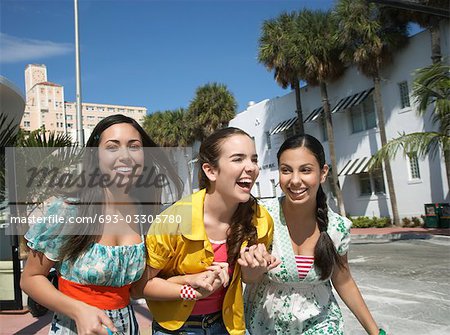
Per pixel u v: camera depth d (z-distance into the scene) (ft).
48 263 6.84
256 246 7.73
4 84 28.43
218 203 7.90
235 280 7.99
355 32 62.59
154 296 7.60
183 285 7.61
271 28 74.38
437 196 58.95
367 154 69.92
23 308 22.65
